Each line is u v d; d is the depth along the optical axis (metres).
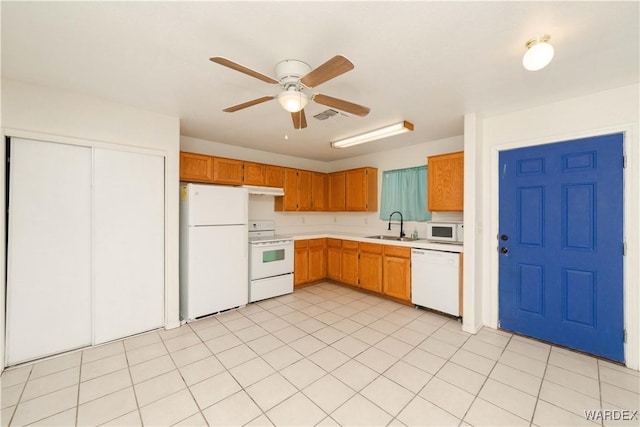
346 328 2.93
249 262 3.75
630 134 2.16
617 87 2.21
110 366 2.20
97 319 2.52
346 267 4.42
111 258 2.58
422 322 3.09
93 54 1.76
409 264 3.54
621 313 2.22
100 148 2.50
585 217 2.38
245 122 3.09
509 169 2.79
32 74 2.02
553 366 2.20
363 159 4.87
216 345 2.55
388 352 2.43
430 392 1.89
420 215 4.06
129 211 2.67
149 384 1.98
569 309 2.46
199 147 3.85
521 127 2.68
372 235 4.68
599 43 1.61
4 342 2.13
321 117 2.90
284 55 1.76
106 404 1.78
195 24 1.47
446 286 3.17
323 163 5.46
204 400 1.82
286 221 4.88
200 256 3.15
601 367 2.18
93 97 2.43
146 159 2.76
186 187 3.14
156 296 2.85
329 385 1.97
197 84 2.18
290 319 3.18
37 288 2.26
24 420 1.64
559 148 2.49
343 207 4.85
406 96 2.38
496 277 2.89
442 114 2.82
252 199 4.41
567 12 1.36
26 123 2.16
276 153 4.71
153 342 2.60
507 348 2.49
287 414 1.69
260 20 1.43
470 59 1.80
